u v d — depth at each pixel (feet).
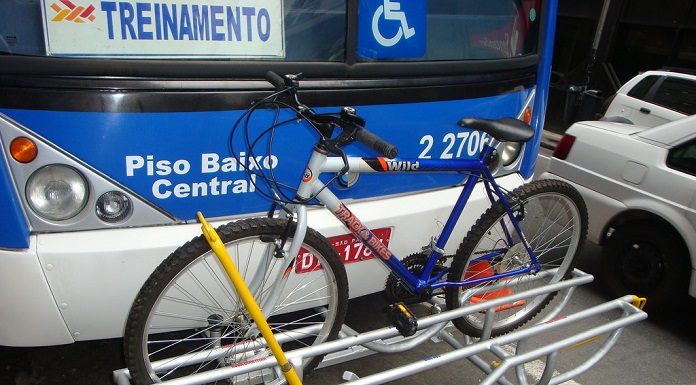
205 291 6.96
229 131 6.70
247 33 6.70
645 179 11.76
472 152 8.91
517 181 9.61
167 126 6.37
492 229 8.50
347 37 7.22
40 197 6.10
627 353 10.96
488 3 8.78
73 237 6.30
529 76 9.59
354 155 7.72
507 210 8.16
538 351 6.97
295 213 6.62
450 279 8.23
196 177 6.71
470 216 8.93
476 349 6.72
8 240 6.03
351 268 8.09
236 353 6.88
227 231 6.13
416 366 6.27
